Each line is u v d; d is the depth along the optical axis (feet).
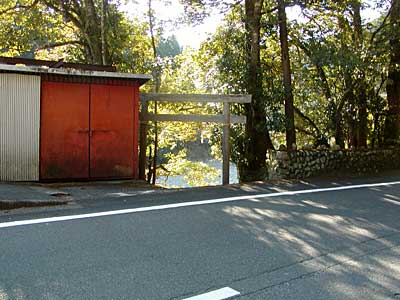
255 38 46.73
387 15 52.90
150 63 56.59
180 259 15.38
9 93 31.86
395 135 56.18
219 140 51.49
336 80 51.52
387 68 53.47
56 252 15.64
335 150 45.55
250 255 16.10
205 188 32.17
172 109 58.44
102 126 34.94
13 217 20.67
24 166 32.35
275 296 12.60
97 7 54.34
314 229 20.16
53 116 33.27
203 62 53.83
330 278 14.14
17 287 12.59
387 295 12.95
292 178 40.65
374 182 37.63
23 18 57.88
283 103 47.24
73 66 35.58
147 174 55.93
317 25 51.49
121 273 13.89
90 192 28.81
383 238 19.02
